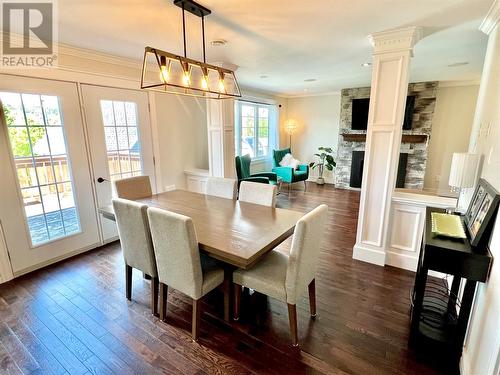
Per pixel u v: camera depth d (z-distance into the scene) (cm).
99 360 177
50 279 270
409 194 298
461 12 208
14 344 190
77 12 205
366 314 220
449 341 170
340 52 315
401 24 232
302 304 233
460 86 548
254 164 697
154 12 205
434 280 270
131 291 241
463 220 201
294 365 173
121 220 213
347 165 679
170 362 175
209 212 246
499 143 164
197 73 416
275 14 212
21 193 271
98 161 332
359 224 304
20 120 262
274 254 224
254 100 644
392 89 260
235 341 193
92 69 313
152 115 391
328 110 716
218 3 192
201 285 186
